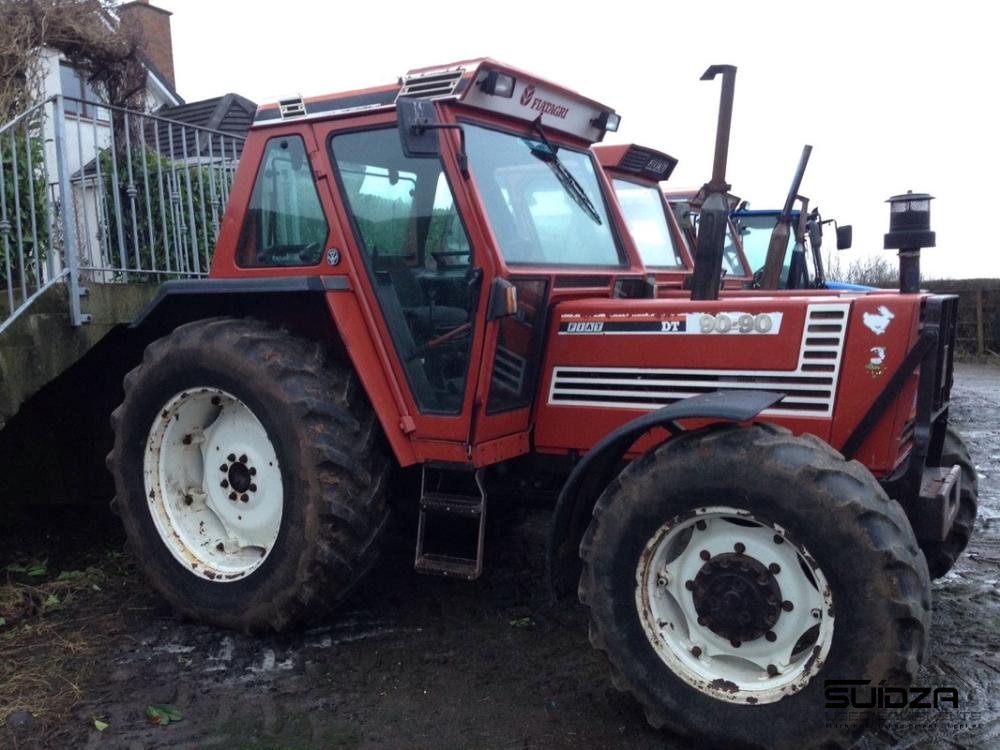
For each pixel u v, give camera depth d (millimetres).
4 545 4793
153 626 3795
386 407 3525
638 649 2889
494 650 3561
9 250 4078
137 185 5113
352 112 3545
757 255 9844
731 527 2818
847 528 2562
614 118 4258
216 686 3270
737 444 2764
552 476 3752
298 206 3703
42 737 2916
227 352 3561
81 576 4352
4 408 3943
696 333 3307
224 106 11195
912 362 2980
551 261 3719
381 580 4305
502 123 3670
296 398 3447
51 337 4145
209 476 3850
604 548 2928
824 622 2631
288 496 3465
